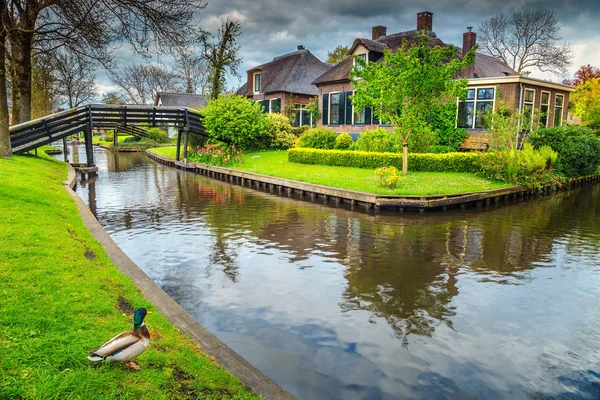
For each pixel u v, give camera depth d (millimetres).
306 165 23234
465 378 5020
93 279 5719
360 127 27375
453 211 14906
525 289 7773
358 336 5969
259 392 3936
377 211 14672
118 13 12656
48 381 3176
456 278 8273
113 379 3385
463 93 17172
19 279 5070
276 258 9445
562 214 14516
